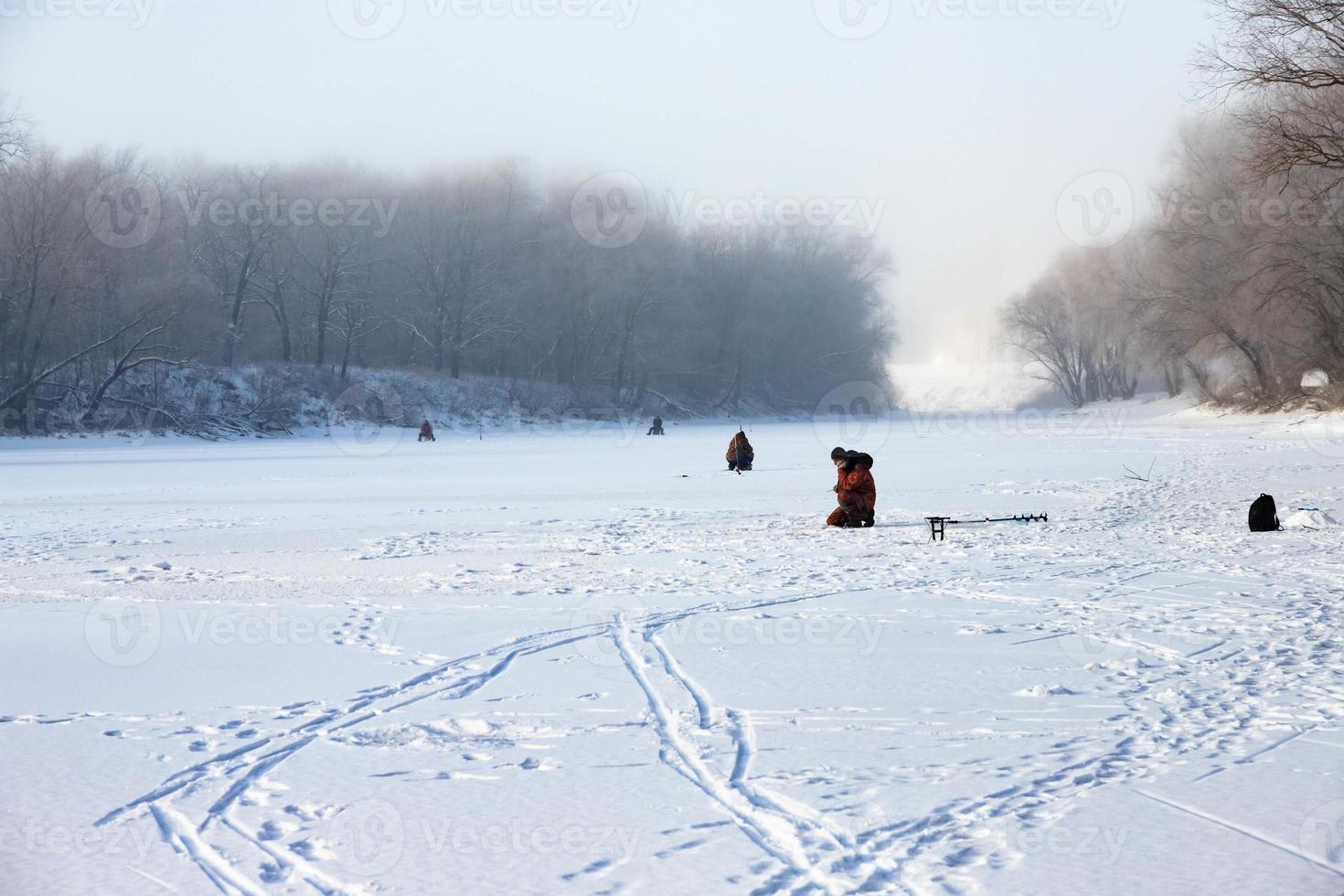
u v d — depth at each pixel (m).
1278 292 51.34
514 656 8.61
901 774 5.55
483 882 4.31
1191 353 64.38
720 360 104.50
